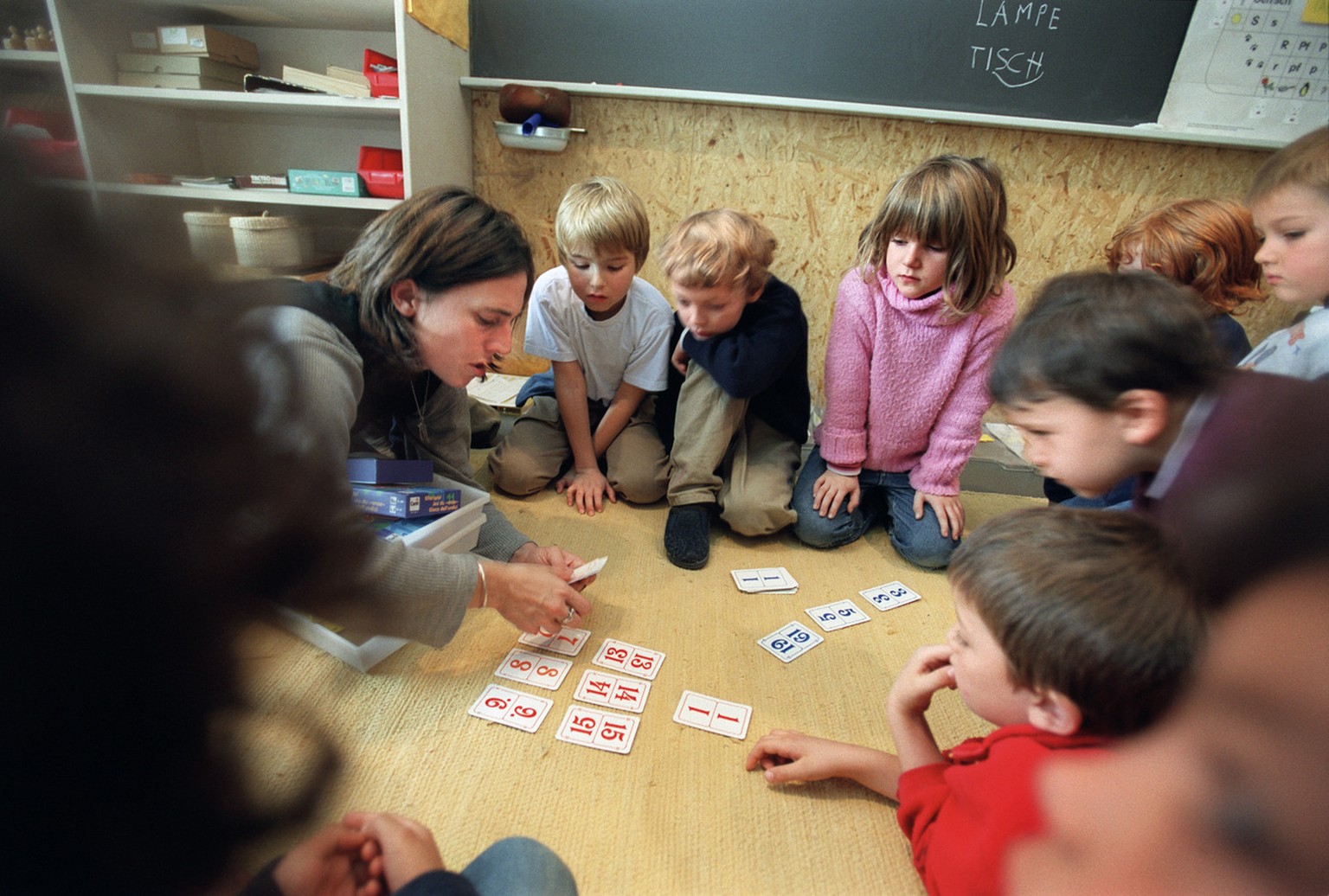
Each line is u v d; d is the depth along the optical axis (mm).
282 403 229
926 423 1520
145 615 204
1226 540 185
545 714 1003
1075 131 2002
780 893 780
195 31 1880
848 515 1562
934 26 1980
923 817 734
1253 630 176
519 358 2387
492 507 1369
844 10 1978
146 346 183
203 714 240
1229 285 1349
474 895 458
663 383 1703
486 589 995
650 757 948
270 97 1830
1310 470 172
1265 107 1981
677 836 836
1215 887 193
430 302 989
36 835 239
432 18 1853
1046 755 486
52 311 171
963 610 648
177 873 267
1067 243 2156
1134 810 221
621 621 1236
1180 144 2029
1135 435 587
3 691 206
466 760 919
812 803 894
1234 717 184
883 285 1473
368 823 561
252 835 287
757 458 1637
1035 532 577
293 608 257
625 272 1475
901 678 875
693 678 1104
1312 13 1876
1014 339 788
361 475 1144
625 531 1565
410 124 1813
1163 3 1917
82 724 220
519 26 2059
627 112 2092
